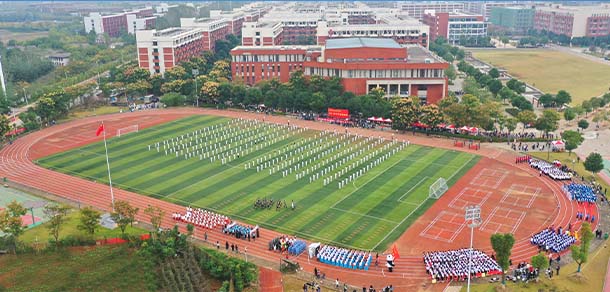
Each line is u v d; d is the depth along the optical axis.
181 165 143.88
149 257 92.88
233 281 85.56
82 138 171.38
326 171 137.50
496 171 138.25
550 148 158.25
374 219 108.94
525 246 97.69
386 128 182.75
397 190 124.75
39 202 117.88
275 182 130.38
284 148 158.62
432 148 159.62
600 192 123.38
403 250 96.38
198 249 94.00
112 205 104.75
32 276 88.50
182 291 82.50
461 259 90.94
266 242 100.56
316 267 91.94
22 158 151.12
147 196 122.38
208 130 180.38
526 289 83.25
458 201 118.31
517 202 117.75
